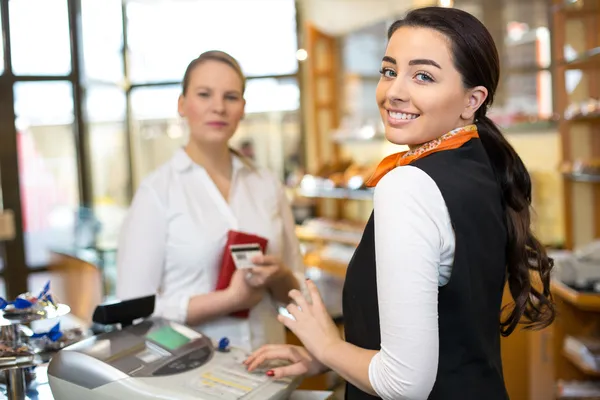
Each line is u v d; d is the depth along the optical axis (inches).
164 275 75.4
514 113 165.9
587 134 158.7
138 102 258.5
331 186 213.3
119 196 260.1
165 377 48.6
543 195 173.6
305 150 247.1
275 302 77.5
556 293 132.6
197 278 74.5
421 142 46.1
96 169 254.7
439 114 44.6
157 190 74.1
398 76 45.0
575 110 151.7
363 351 46.1
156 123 258.4
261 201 81.4
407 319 41.1
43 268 241.1
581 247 153.1
